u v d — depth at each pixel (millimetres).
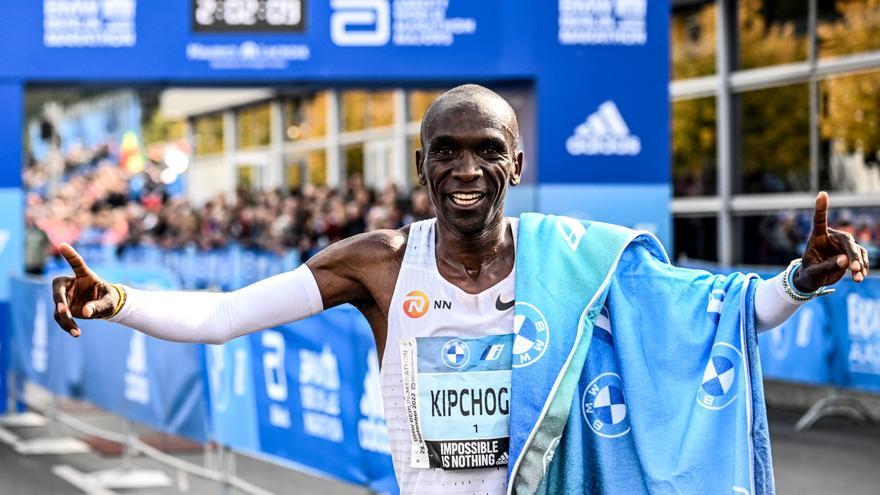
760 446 2838
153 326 2789
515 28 11094
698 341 2854
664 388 2852
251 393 6500
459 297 2787
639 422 2828
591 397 2871
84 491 7879
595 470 2865
